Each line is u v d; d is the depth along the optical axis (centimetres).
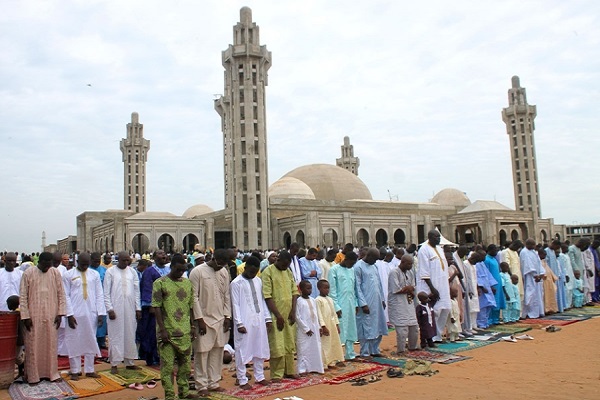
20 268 1680
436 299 1427
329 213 6512
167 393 970
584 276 2220
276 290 1148
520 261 1897
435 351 1354
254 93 6469
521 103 9388
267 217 6397
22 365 1232
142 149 9812
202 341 1043
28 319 1144
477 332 1616
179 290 1018
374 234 6894
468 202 10038
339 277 1336
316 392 1009
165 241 6875
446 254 1589
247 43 6412
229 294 1122
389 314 1369
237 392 1034
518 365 1158
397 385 1027
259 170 6378
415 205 8362
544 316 1905
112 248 6181
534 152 9331
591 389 949
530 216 7650
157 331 1002
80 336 1233
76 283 1252
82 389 1103
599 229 10838
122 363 1421
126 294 1301
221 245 7244
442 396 935
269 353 1112
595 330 1579
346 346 1313
